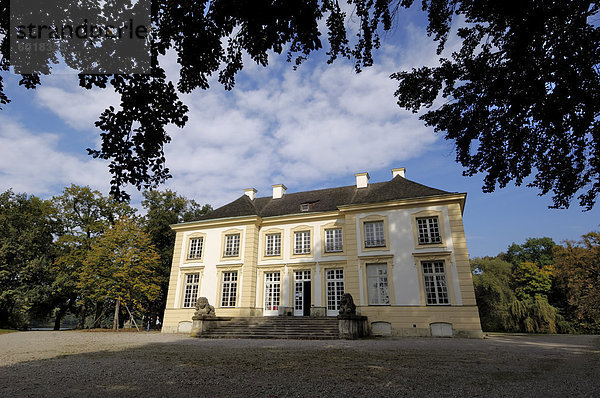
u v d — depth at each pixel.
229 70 7.14
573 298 30.69
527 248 47.16
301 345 13.21
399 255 20.66
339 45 7.03
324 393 5.33
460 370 7.34
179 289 25.84
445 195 20.39
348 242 22.12
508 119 6.72
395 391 5.45
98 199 33.41
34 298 27.91
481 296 36.56
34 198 32.97
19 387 5.86
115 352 10.94
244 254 24.95
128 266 25.83
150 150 7.08
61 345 13.55
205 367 7.80
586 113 5.84
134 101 6.64
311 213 24.55
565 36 5.30
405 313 19.50
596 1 4.90
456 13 6.31
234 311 23.72
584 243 30.16
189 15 6.09
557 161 7.03
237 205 28.48
